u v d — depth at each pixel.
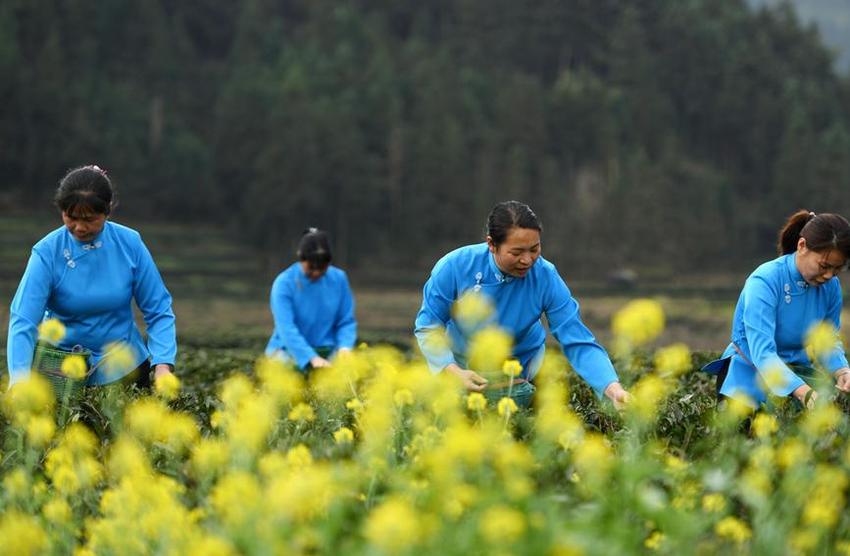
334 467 8.07
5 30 188.00
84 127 177.75
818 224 11.38
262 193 172.62
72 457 8.49
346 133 178.75
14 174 173.38
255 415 7.84
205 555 6.32
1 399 10.76
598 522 6.62
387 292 163.50
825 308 11.92
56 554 7.33
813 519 6.88
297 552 6.48
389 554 5.53
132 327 12.76
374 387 8.96
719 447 8.77
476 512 6.39
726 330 102.56
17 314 11.88
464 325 11.86
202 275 160.75
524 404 12.08
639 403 8.84
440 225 185.12
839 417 9.23
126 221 176.75
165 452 9.01
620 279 177.00
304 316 19.25
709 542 6.95
